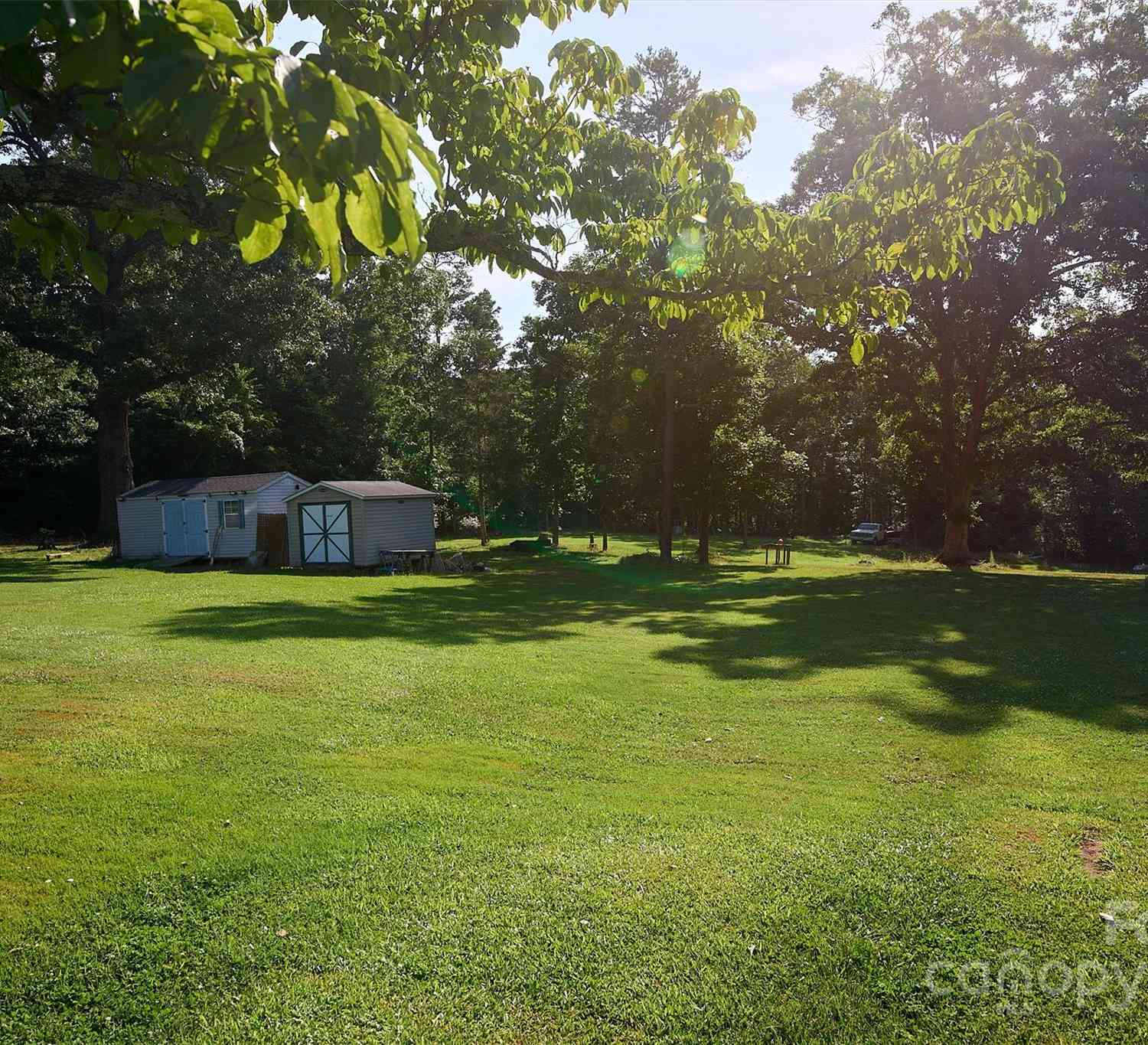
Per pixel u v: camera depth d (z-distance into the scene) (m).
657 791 6.16
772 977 3.61
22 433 35.12
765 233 4.79
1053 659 11.85
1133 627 15.23
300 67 1.46
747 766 6.88
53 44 2.12
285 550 29.69
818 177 28.55
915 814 5.71
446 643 12.63
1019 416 31.77
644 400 31.69
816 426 52.75
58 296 28.44
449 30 4.48
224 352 28.05
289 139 1.61
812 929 4.01
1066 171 23.48
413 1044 3.17
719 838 5.18
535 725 8.00
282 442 43.66
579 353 32.72
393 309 42.56
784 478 33.03
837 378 31.55
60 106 2.30
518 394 41.28
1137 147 23.56
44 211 3.20
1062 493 44.94
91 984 3.53
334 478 43.88
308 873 4.55
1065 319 28.95
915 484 41.97
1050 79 25.95
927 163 4.70
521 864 4.70
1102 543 44.25
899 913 4.19
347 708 8.26
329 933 3.94
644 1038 3.21
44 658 10.13
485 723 7.98
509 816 5.47
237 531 29.39
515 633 14.15
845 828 5.41
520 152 4.81
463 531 53.22
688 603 19.48
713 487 31.61
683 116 5.10
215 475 42.00
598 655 11.91
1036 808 5.86
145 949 3.78
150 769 6.20
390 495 29.33
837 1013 3.37
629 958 3.74
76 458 39.06
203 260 27.42
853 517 63.62
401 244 1.68
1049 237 26.00
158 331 27.27
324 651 11.30
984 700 9.30
